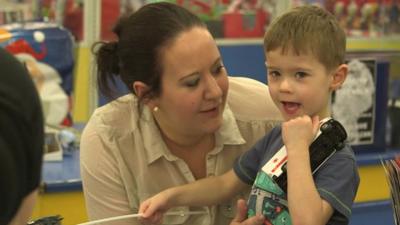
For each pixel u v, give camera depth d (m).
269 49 1.18
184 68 1.16
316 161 1.10
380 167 2.30
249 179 1.28
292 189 1.05
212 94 1.17
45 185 1.91
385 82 2.35
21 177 0.52
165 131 1.31
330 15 1.21
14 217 0.54
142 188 1.35
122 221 1.33
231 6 2.89
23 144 0.51
